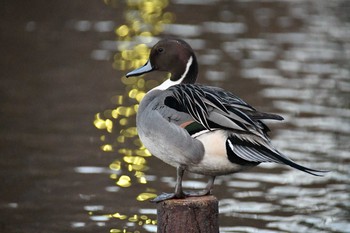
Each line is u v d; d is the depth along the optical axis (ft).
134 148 45.14
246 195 39.17
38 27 74.54
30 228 34.86
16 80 57.67
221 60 64.18
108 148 44.93
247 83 57.82
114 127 48.47
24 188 39.17
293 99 54.44
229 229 35.24
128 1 88.17
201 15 81.87
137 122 26.66
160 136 25.49
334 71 62.49
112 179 40.65
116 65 62.49
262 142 24.34
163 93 26.32
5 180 39.99
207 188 25.88
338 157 43.93
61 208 37.09
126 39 70.85
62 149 44.37
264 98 54.34
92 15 80.28
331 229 35.42
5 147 44.34
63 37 71.20
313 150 44.93
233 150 24.30
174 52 27.81
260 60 65.00
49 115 50.14
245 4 89.04
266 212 37.22
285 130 48.55
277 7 88.17
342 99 54.85
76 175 40.93
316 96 55.42
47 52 65.92
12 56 64.54
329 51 69.36
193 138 24.80
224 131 24.54
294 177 41.86
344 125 49.44
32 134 46.50
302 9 87.81
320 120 50.37
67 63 62.69
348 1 92.32
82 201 37.83
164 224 24.72
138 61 63.57
